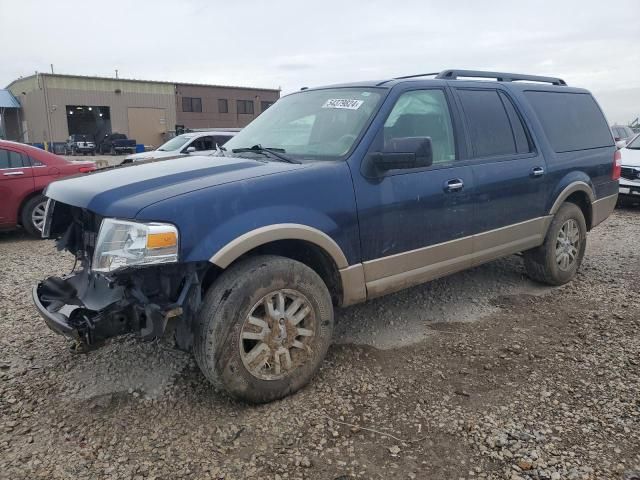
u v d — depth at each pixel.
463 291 5.22
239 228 2.96
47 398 3.27
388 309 4.73
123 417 3.06
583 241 5.57
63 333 2.94
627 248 7.00
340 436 2.86
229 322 2.93
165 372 3.58
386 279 3.75
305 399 3.23
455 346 3.97
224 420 3.02
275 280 3.09
